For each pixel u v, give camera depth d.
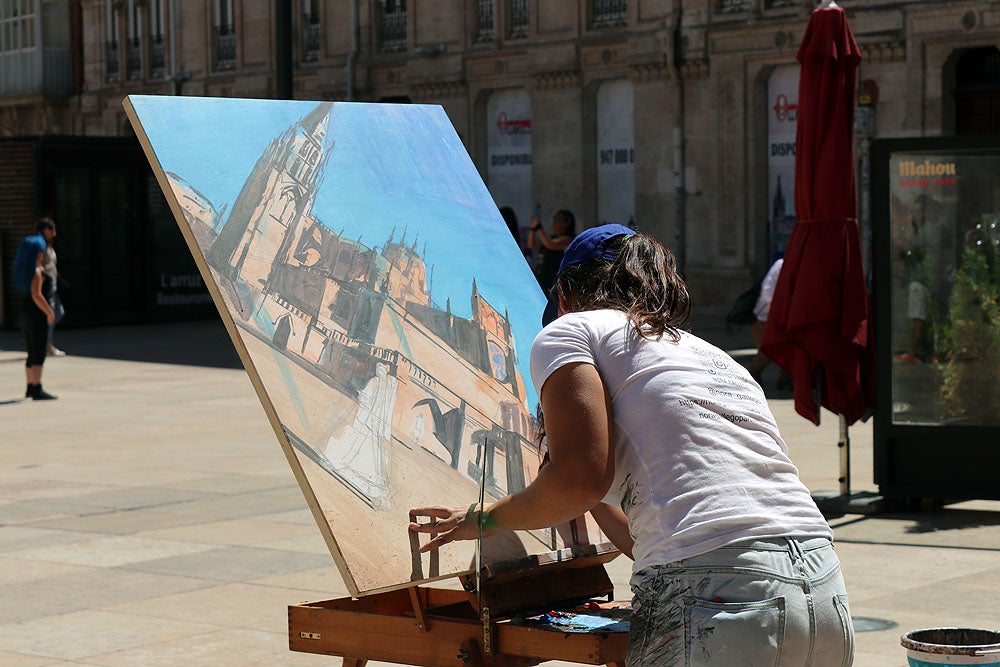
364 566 3.09
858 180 20.67
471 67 31.80
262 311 3.23
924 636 3.70
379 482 3.26
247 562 7.65
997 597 6.67
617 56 29.00
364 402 3.36
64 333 26.41
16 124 44.41
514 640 3.52
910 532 8.33
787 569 2.96
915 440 8.88
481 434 3.65
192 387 17.38
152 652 5.91
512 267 4.24
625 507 3.14
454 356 3.75
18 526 8.75
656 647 2.98
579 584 3.93
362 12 33.97
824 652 3.00
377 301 3.60
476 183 4.35
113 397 16.33
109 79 41.59
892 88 24.78
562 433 3.06
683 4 27.67
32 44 42.59
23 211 27.14
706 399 3.13
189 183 3.23
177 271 28.69
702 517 2.99
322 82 35.00
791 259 8.89
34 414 14.77
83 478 10.60
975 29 23.55
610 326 3.19
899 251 8.88
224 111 3.45
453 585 5.62
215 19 38.06
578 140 29.88
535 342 3.17
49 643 6.07
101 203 27.56
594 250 3.38
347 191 3.71
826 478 10.05
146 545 8.13
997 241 8.71
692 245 28.09
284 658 5.81
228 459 11.52
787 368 8.98
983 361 8.76
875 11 24.75
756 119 26.95
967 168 8.73
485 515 3.17
